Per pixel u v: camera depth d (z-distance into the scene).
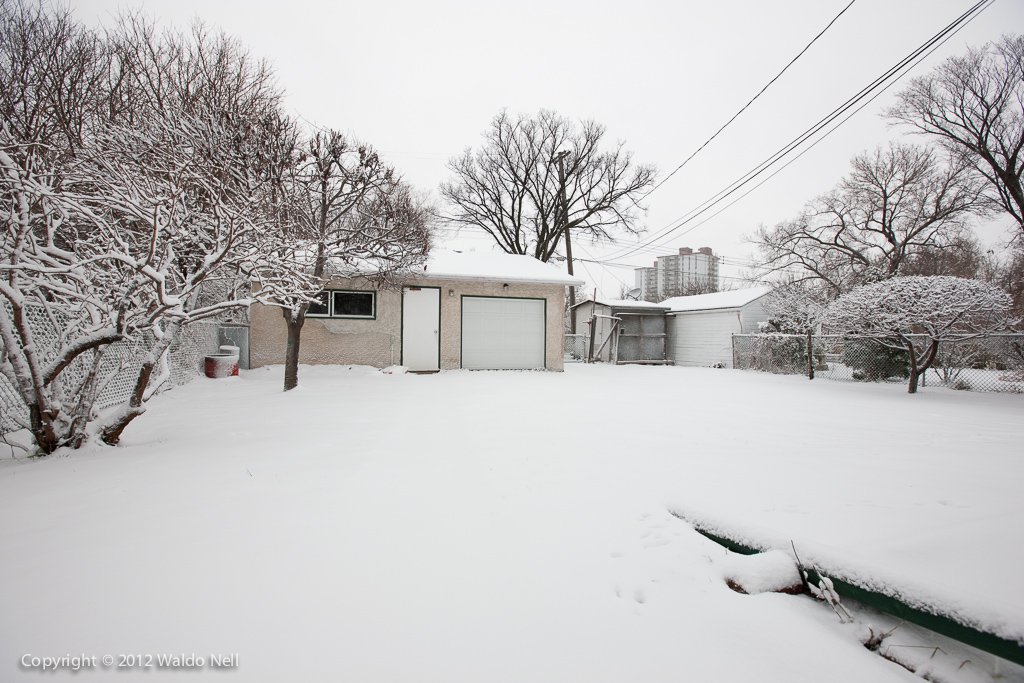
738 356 17.89
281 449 4.31
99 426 4.39
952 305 9.30
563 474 3.62
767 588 2.00
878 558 1.96
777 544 2.16
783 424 6.04
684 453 4.32
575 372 14.73
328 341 12.31
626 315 21.97
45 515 2.63
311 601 1.86
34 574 1.99
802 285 20.47
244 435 4.97
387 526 2.60
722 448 4.54
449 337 13.31
